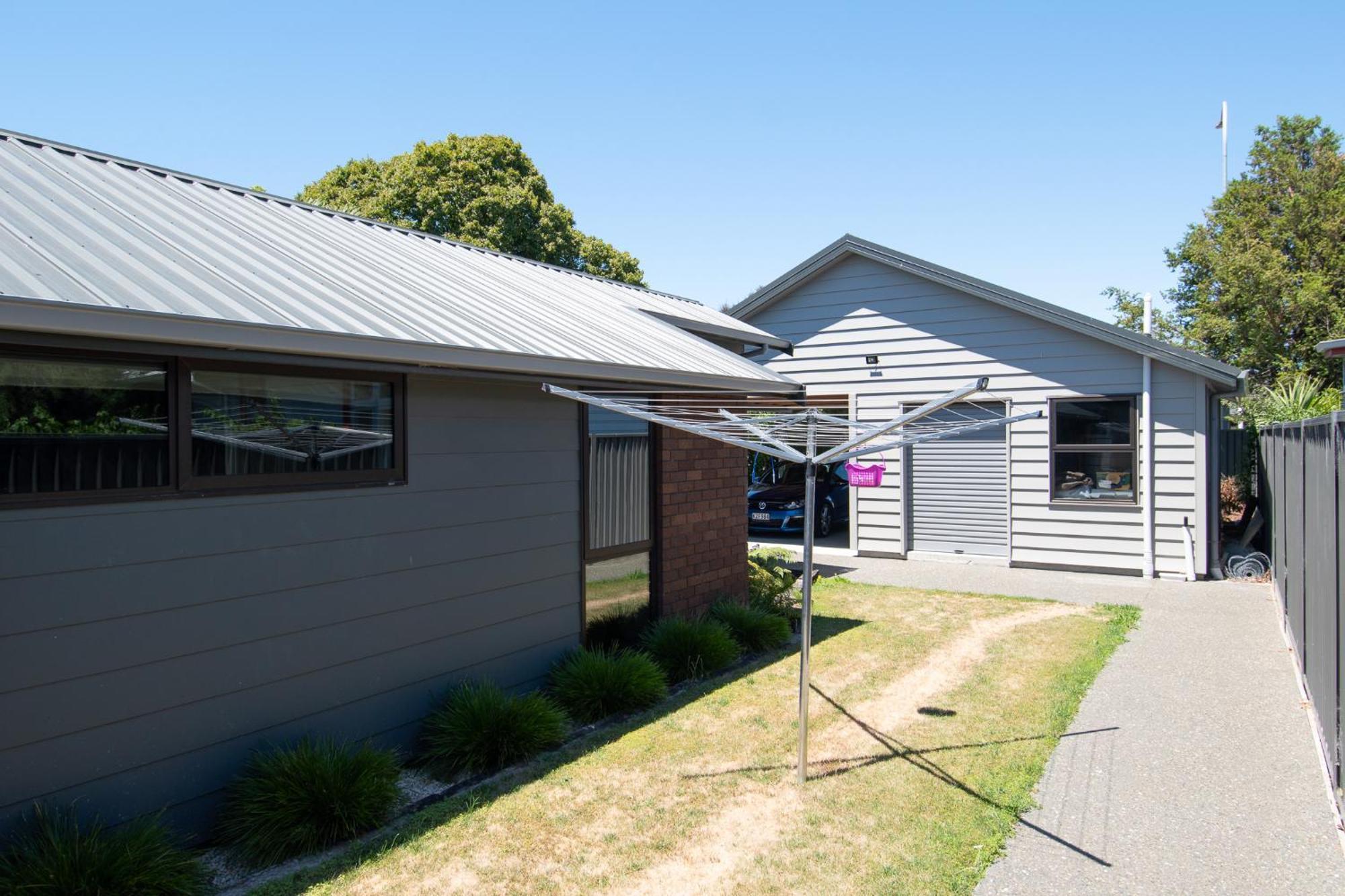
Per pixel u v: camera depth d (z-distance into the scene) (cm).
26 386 346
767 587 918
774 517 1598
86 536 361
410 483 516
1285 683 653
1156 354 1091
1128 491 1144
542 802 444
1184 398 1100
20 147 521
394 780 442
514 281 763
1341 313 2038
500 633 582
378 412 498
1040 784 472
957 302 1253
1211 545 1131
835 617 900
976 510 1263
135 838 342
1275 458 961
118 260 376
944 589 1055
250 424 429
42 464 349
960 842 399
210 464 411
